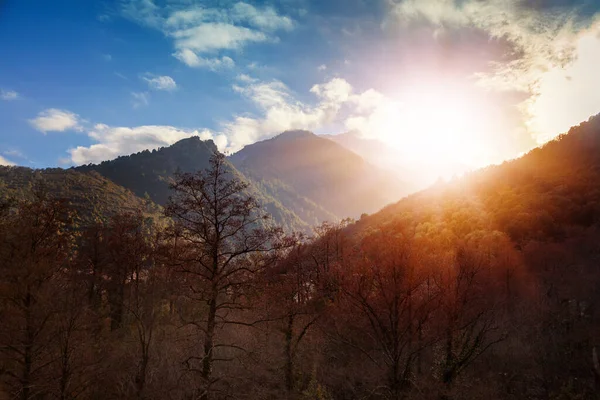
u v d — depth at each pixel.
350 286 30.94
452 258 35.50
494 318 36.38
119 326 29.83
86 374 20.36
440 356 33.66
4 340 17.45
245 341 27.95
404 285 28.80
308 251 38.44
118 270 33.22
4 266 18.59
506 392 32.00
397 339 28.61
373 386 32.06
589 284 44.66
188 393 22.80
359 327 32.91
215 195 20.69
